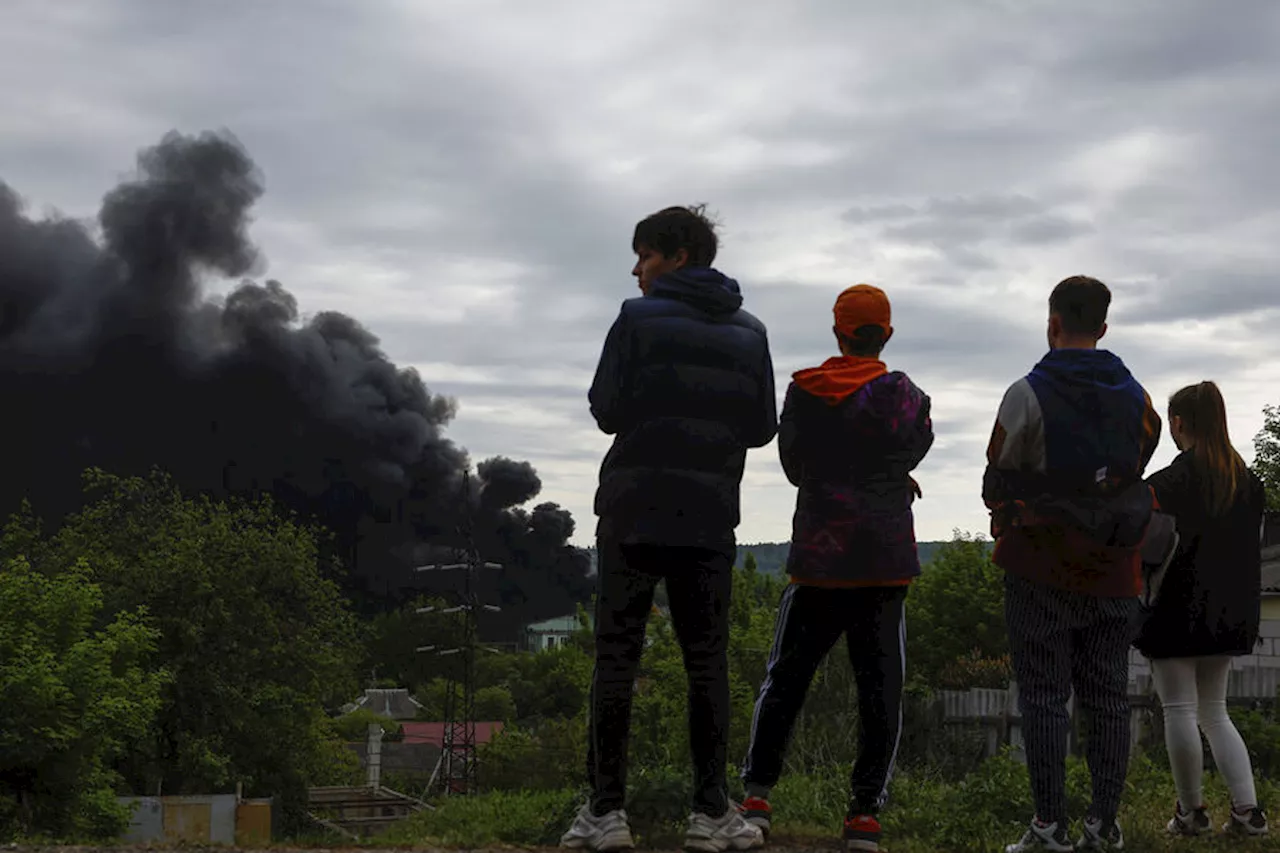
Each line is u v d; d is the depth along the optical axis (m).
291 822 44.88
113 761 40.06
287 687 43.88
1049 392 3.97
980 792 5.12
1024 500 4.02
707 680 3.84
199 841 4.05
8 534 46.91
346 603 48.22
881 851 4.48
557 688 111.00
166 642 41.91
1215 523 4.56
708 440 3.74
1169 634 4.59
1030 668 4.05
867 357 4.14
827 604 4.12
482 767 38.94
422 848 4.11
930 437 4.09
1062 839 4.01
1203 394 4.61
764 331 3.95
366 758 78.81
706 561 3.77
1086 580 3.97
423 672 144.62
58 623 31.52
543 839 4.98
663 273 3.92
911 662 27.00
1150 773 6.72
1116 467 3.94
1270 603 20.22
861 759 4.07
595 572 3.91
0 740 26.84
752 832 3.95
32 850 3.75
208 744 41.00
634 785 4.76
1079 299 4.08
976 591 27.59
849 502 4.02
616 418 3.82
